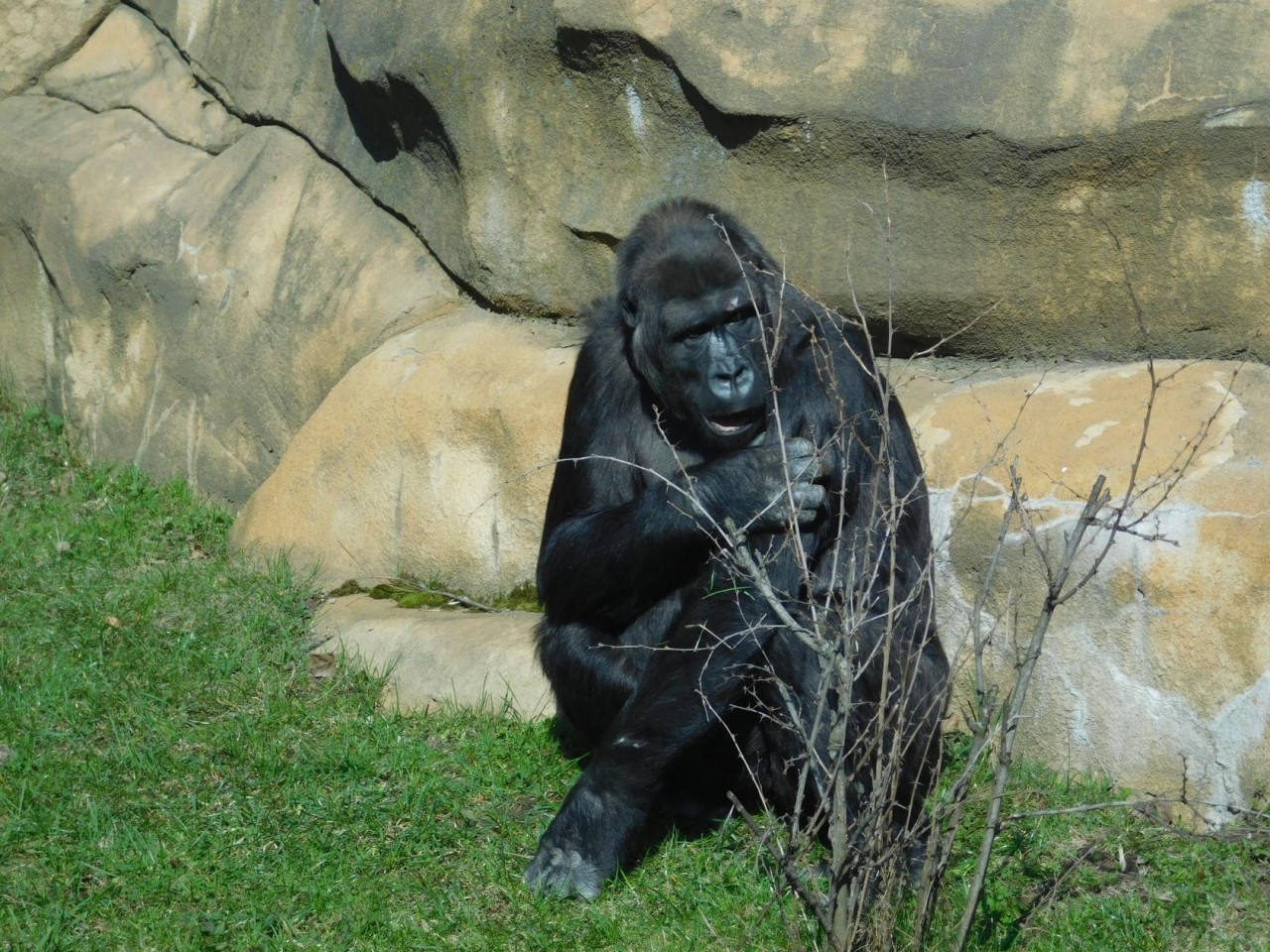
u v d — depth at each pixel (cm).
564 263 1191
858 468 845
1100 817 855
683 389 859
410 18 1240
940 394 1029
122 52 1617
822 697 682
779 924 768
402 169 1305
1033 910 770
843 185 1039
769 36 1037
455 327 1259
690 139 1094
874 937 672
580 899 816
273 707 1017
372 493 1235
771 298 859
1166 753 874
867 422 845
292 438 1338
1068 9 974
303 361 1342
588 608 891
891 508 720
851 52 1013
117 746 961
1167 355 999
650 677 825
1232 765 850
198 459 1416
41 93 1647
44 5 1642
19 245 1545
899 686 705
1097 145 957
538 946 773
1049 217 993
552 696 1020
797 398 856
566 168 1165
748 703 845
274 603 1177
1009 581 935
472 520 1183
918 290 1038
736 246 858
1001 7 988
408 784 918
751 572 688
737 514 816
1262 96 915
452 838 870
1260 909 774
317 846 860
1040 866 817
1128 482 900
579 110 1136
